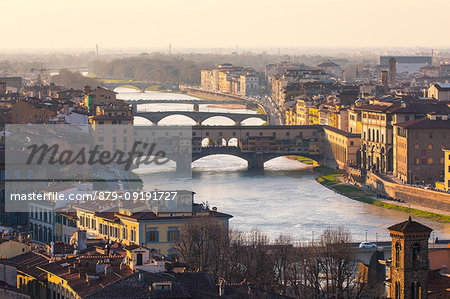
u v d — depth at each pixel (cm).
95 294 15488
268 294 17788
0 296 17538
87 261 18125
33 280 18688
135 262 17612
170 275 16750
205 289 16462
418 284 17138
